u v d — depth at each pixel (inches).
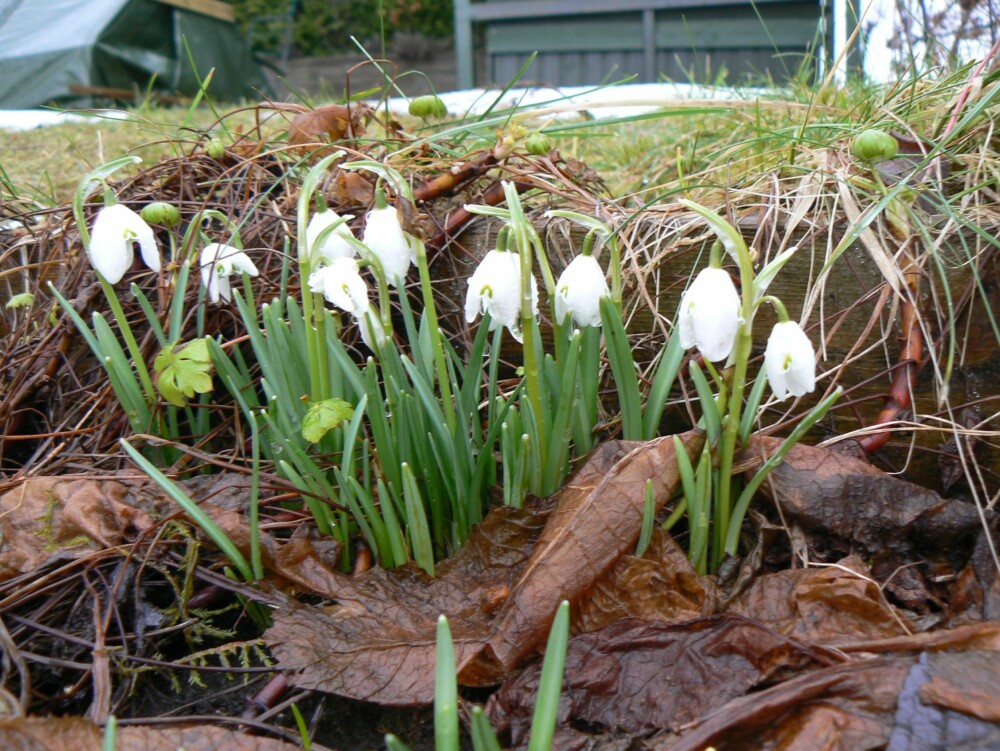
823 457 11.4
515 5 52.4
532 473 11.3
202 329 13.8
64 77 52.6
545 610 9.9
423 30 90.4
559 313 10.6
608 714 9.2
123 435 13.6
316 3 90.8
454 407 12.2
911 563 11.0
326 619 10.4
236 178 16.4
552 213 10.2
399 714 10.1
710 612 10.2
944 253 13.3
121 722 9.2
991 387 13.3
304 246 10.7
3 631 9.8
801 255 13.9
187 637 10.9
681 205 15.1
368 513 11.1
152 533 11.3
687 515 11.4
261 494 12.2
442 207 15.8
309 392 12.3
